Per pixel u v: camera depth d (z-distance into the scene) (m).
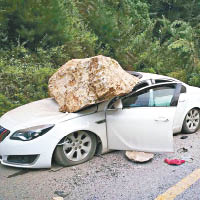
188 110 5.17
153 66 9.91
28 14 7.43
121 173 3.85
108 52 9.64
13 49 7.73
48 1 7.77
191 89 5.41
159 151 4.09
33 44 8.19
